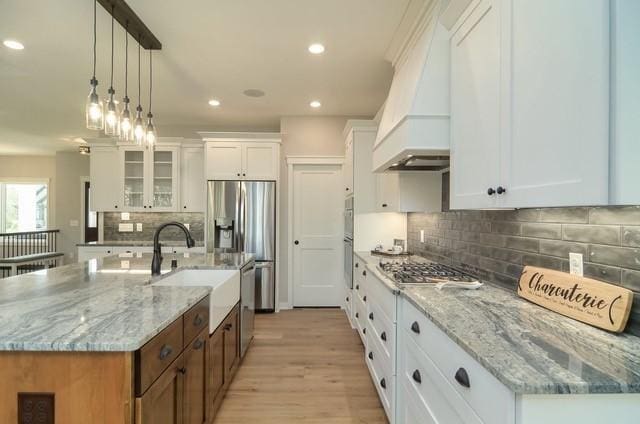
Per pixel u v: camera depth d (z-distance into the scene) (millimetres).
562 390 808
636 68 845
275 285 4574
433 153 1932
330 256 4832
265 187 4559
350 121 3820
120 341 1083
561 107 1014
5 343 1065
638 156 849
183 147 5020
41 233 7223
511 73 1257
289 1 2209
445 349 1239
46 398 1089
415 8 2270
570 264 1380
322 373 2811
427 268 2438
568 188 986
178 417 1470
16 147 7152
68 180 7590
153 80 3496
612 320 1125
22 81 3543
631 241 1125
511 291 1748
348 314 4242
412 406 1633
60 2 2209
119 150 4922
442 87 1855
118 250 4727
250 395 2459
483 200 1467
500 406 882
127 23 2410
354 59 3029
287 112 4605
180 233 5246
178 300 1597
